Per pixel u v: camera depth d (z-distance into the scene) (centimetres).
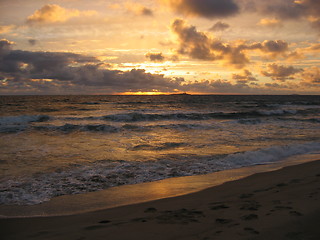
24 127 1759
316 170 754
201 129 1759
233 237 323
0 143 1234
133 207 494
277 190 559
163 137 1442
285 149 1090
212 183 667
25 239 354
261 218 385
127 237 343
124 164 858
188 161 905
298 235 319
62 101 6188
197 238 328
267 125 1988
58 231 379
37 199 550
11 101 5975
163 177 726
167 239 331
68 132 1617
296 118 2519
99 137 1448
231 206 462
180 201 522
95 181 682
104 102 5812
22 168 793
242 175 744
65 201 539
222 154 1009
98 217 442
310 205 430
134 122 2200
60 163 861
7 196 563
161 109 3728
